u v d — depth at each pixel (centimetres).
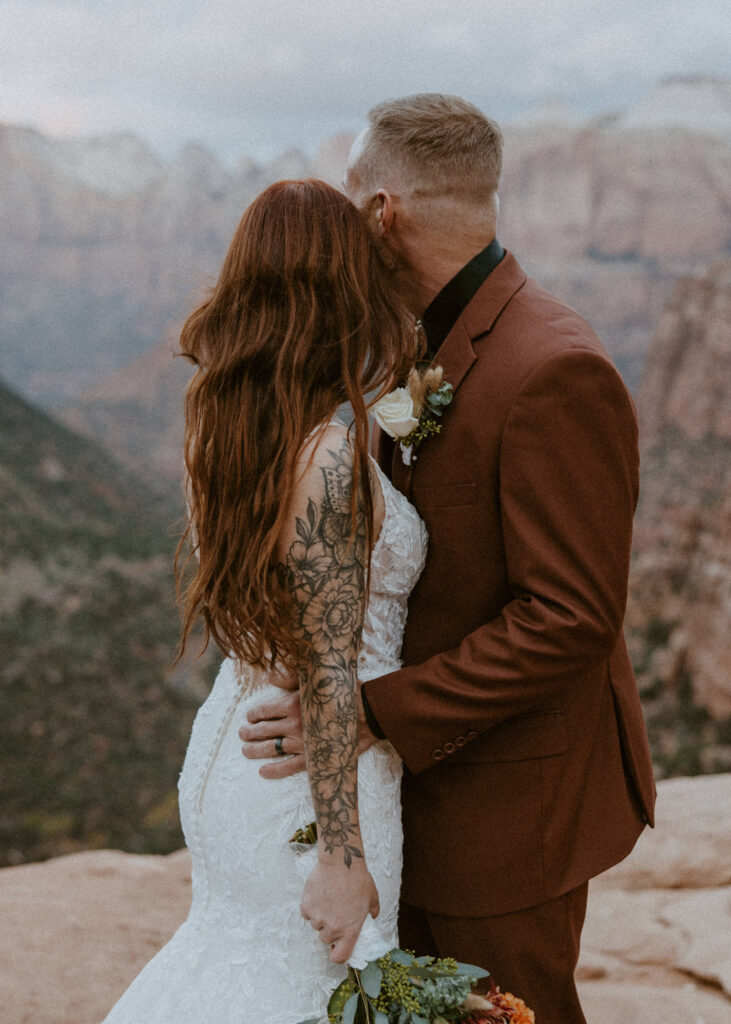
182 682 4300
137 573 5662
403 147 181
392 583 177
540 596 167
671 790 416
